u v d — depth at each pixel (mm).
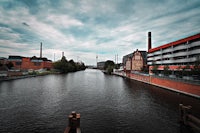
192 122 13727
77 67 154875
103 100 25125
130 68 83625
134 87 41281
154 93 31844
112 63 157750
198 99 25094
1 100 23984
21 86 38719
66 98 26156
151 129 13945
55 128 13961
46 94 29219
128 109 20125
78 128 10000
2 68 66000
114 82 54500
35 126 14336
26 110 19141
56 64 107500
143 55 87812
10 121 15492
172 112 18875
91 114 17984
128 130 13766
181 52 46406
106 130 13711
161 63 58156
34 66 98625
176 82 32562
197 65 32844
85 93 31094
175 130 13719
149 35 74812
